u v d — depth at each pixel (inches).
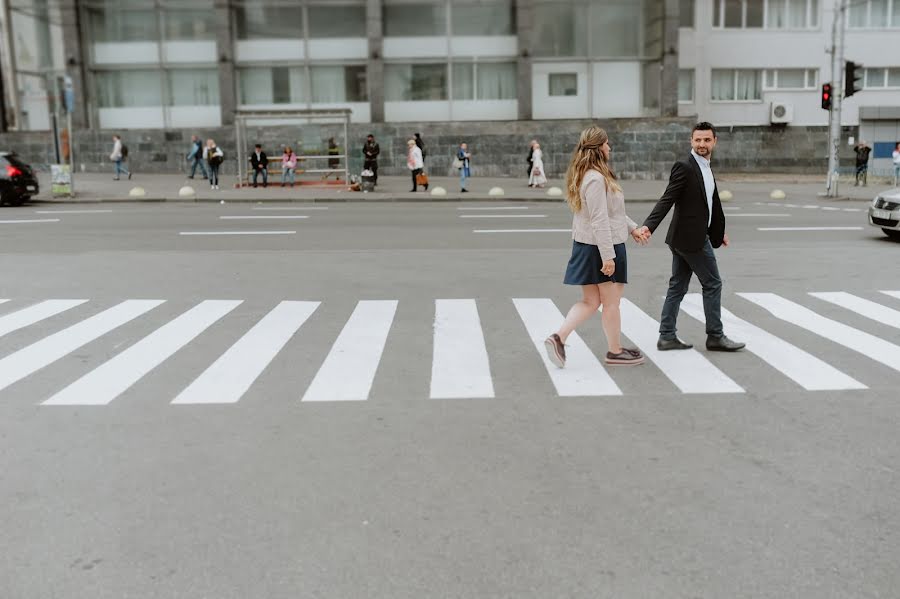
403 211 829.8
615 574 135.9
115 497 168.4
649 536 149.3
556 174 1360.7
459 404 229.1
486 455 190.1
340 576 135.8
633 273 460.4
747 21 1567.4
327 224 707.4
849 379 251.8
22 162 924.0
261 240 605.9
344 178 1135.6
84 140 1360.7
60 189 973.2
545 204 928.3
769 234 634.2
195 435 205.6
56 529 154.0
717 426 210.1
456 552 143.6
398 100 1381.6
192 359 280.7
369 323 334.6
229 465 185.3
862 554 142.3
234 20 1358.3
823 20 1578.5
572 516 157.8
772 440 199.6
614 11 1379.2
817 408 224.2
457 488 171.2
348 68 1373.0
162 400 235.1
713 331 288.4
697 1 1551.4
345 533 151.2
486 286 418.6
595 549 144.5
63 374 263.4
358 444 198.1
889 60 1609.3
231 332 320.5
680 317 346.9
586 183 253.1
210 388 246.2
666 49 1364.4
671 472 179.8
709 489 170.4
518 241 596.4
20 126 1398.9
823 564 138.9
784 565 138.6
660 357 281.0
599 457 188.7
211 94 1379.2
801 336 308.8
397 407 226.8
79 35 1353.3
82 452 194.5
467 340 305.6
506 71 1380.4
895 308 359.6
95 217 773.9
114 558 142.6
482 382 250.8
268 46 1364.4
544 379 254.1
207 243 591.2
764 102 1585.9
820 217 766.5
